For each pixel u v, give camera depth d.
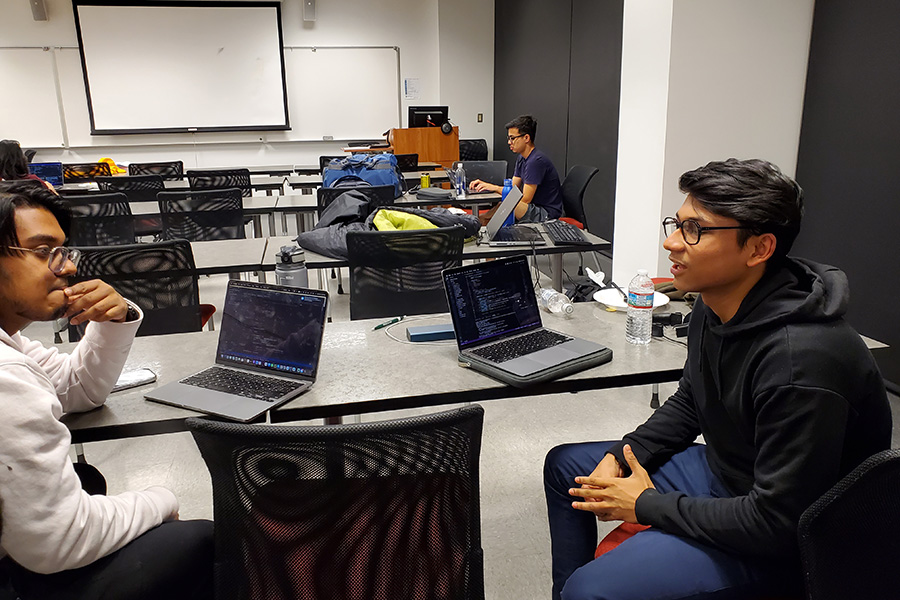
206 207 3.74
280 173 6.95
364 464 0.91
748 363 1.08
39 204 1.11
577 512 1.44
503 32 8.27
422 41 8.68
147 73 8.05
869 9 2.86
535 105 7.33
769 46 3.24
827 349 0.99
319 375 1.50
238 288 1.55
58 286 1.12
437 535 1.02
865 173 2.93
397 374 1.50
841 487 0.77
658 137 3.35
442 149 7.44
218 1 8.01
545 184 4.72
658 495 1.18
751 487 1.18
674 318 1.82
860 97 2.94
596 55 5.73
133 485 2.21
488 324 1.62
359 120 8.75
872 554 0.79
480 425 0.96
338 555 0.99
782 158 3.39
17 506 0.90
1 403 0.89
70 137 8.11
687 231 1.09
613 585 1.10
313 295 1.45
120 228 3.77
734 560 1.09
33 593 1.01
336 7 8.35
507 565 1.80
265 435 0.86
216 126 8.36
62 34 7.81
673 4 3.12
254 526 0.97
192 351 1.67
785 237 1.06
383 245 2.49
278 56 8.30
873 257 2.92
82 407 1.31
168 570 1.08
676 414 1.43
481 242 2.97
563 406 2.76
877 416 1.03
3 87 7.83
